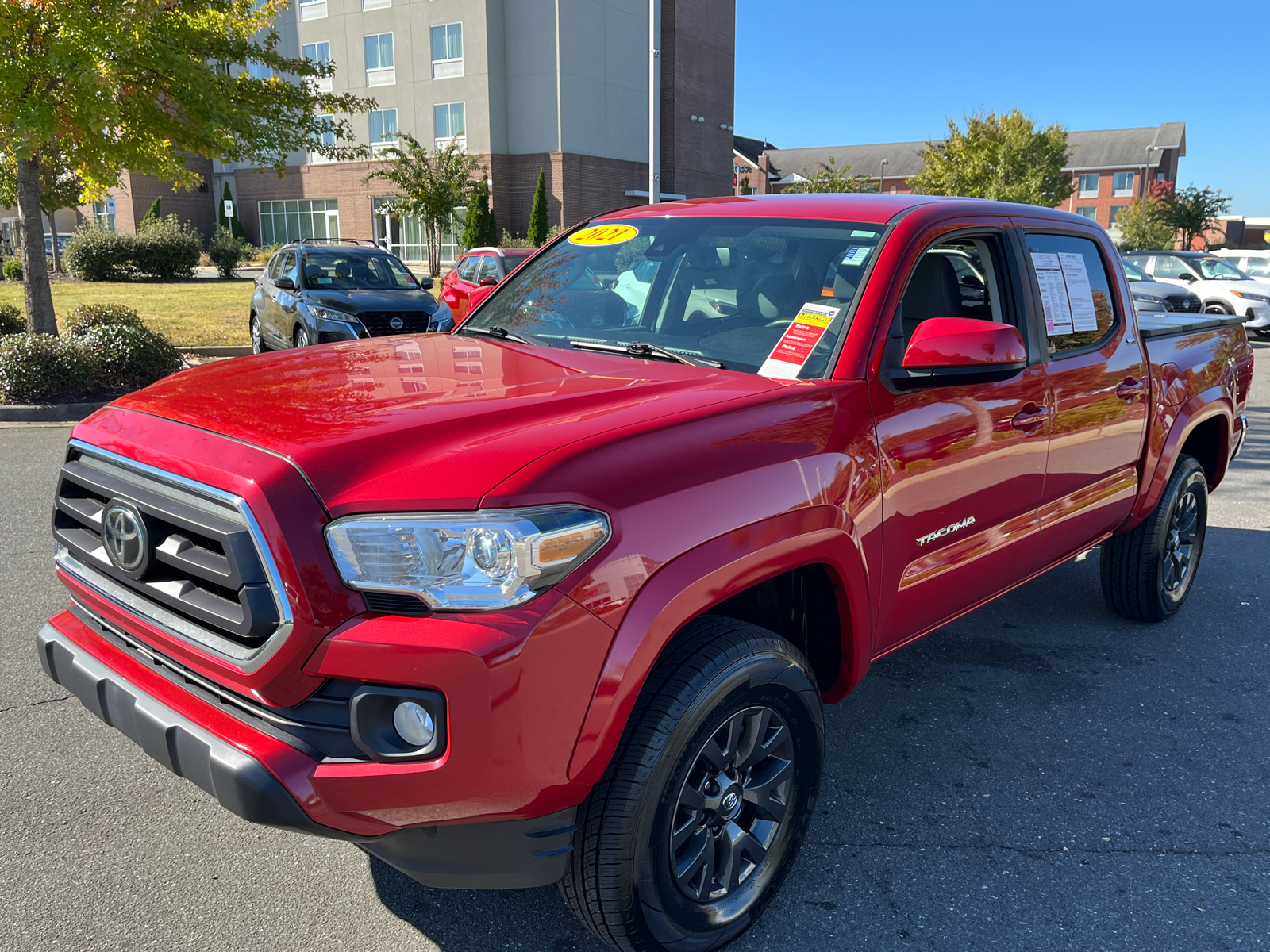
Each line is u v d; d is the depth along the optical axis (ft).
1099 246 12.93
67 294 81.05
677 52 141.90
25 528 18.76
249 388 8.02
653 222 11.82
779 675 7.53
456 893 8.57
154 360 33.71
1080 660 14.06
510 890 8.67
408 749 6.12
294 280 41.29
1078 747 11.51
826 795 10.36
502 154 131.75
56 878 8.57
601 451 6.63
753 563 7.19
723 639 7.25
